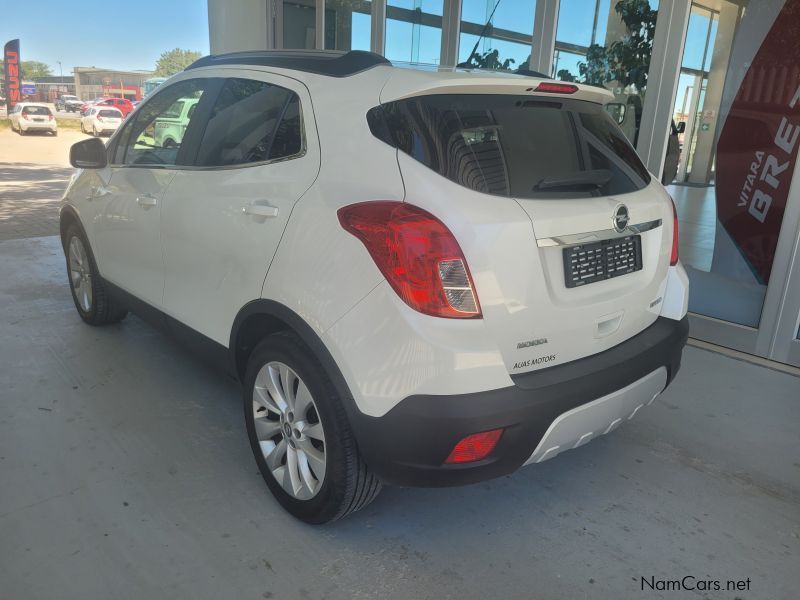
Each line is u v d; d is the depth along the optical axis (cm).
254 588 202
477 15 590
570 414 197
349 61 231
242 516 237
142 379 350
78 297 428
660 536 235
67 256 430
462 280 179
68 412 312
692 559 223
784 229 396
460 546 225
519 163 202
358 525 235
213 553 217
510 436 187
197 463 271
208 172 268
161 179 298
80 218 385
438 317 179
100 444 283
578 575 213
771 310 409
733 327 432
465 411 180
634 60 477
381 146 199
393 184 192
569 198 205
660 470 279
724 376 386
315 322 202
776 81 400
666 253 245
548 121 221
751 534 238
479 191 188
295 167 225
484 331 182
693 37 438
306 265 205
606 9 487
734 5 413
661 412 335
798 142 393
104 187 352
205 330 271
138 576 205
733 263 434
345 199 200
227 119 269
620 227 215
